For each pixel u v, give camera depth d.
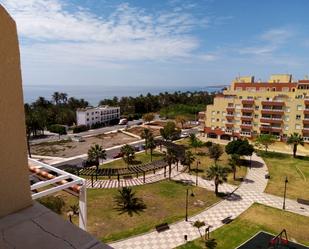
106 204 39.94
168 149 55.31
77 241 3.01
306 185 48.00
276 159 64.12
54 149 77.94
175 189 46.06
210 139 85.00
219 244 29.62
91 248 2.92
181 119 112.69
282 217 36.06
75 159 66.81
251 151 59.06
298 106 72.69
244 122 81.12
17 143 3.48
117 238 30.75
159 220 35.16
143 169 51.88
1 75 3.21
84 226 8.18
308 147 71.75
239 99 81.00
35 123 94.38
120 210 37.97
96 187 46.78
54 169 7.96
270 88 81.44
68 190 8.56
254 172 55.00
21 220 3.36
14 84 3.35
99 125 120.12
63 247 2.92
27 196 3.65
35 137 97.44
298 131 73.31
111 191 45.03
